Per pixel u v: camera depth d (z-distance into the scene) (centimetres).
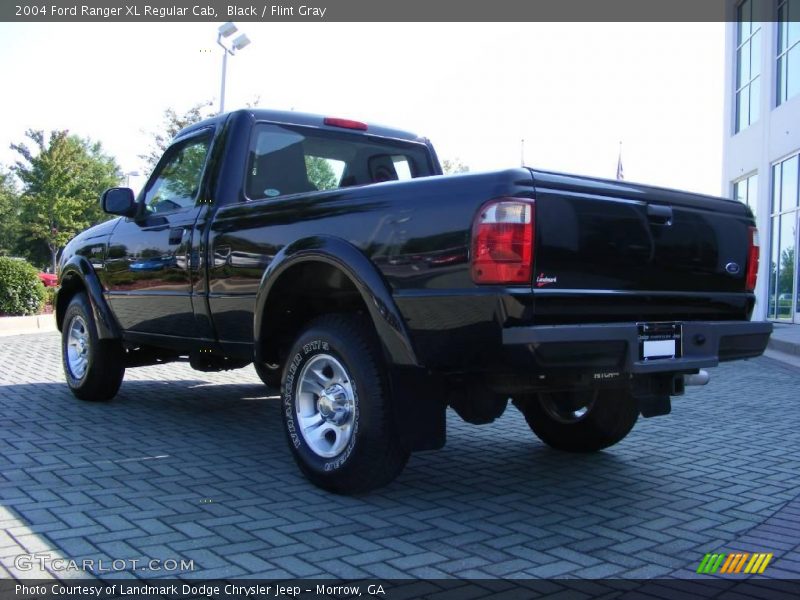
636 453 539
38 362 971
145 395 729
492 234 336
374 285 378
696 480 469
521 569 322
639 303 382
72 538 342
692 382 418
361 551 336
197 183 539
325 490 425
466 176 354
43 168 4866
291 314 460
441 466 494
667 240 397
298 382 431
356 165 595
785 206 1884
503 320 333
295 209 435
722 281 430
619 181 382
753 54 2134
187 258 517
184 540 343
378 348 396
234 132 526
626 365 360
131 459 486
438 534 362
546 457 523
